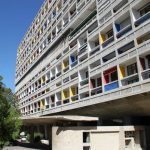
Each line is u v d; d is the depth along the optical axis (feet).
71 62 112.98
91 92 90.74
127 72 76.69
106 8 86.02
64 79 117.19
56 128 75.97
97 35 90.99
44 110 137.28
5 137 50.93
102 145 71.77
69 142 71.72
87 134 72.28
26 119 87.97
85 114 101.19
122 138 73.20
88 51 95.04
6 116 52.08
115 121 100.89
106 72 82.53
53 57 137.90
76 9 112.57
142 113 81.35
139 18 69.56
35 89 170.81
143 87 64.44
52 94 131.54
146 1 69.56
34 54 180.65
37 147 101.40
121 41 75.82
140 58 68.18
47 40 151.43
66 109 108.06
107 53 82.17
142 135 77.46
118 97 72.79
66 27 122.01
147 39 70.54
